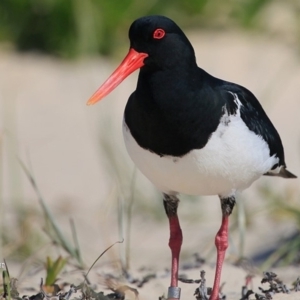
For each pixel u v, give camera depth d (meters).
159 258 12.00
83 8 18.70
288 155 15.09
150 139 8.22
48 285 9.05
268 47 19.00
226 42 19.23
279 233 12.48
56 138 15.93
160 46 8.17
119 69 8.34
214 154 8.20
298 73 18.03
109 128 14.93
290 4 20.08
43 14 18.81
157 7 19.39
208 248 12.10
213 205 13.93
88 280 9.16
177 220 9.06
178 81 8.16
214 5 20.09
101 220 13.24
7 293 8.38
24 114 16.64
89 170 15.07
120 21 18.88
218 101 8.24
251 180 8.77
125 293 8.69
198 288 8.62
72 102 17.12
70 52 18.75
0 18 19.06
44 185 14.52
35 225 12.64
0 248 11.54
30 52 18.95
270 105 16.94
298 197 13.34
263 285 9.42
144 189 14.00
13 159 14.91
